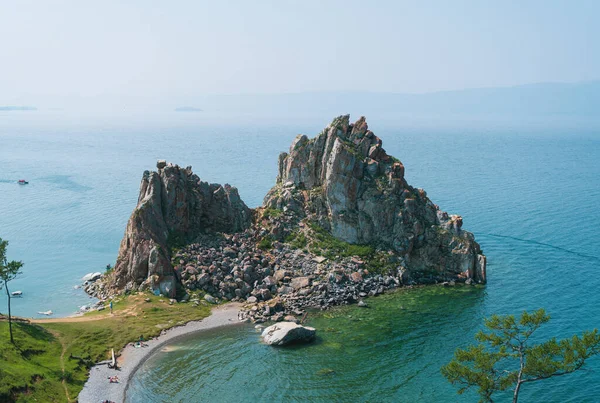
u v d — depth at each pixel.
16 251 162.25
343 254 136.62
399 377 87.62
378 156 147.88
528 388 83.94
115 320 104.81
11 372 75.31
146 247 121.94
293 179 154.50
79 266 149.38
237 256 132.25
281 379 86.50
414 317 112.44
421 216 142.75
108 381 84.00
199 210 139.00
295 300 119.50
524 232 180.38
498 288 129.62
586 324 107.12
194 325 106.56
